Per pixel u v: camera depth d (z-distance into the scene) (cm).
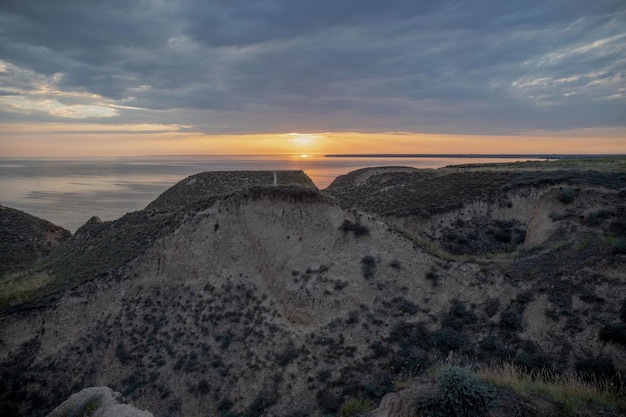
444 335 1605
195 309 2256
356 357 1669
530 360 1370
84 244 3488
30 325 2370
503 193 3216
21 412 1973
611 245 1631
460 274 1850
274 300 2133
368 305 1884
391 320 1778
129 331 2242
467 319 1641
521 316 1552
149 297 2433
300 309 2003
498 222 3102
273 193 2552
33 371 2148
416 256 2012
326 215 2341
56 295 2503
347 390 1532
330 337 1789
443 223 3203
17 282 2959
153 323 2252
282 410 1562
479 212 3194
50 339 2317
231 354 1917
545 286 1606
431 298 1816
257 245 2444
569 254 1739
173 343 2092
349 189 4956
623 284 1441
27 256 4678
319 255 2202
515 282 1698
